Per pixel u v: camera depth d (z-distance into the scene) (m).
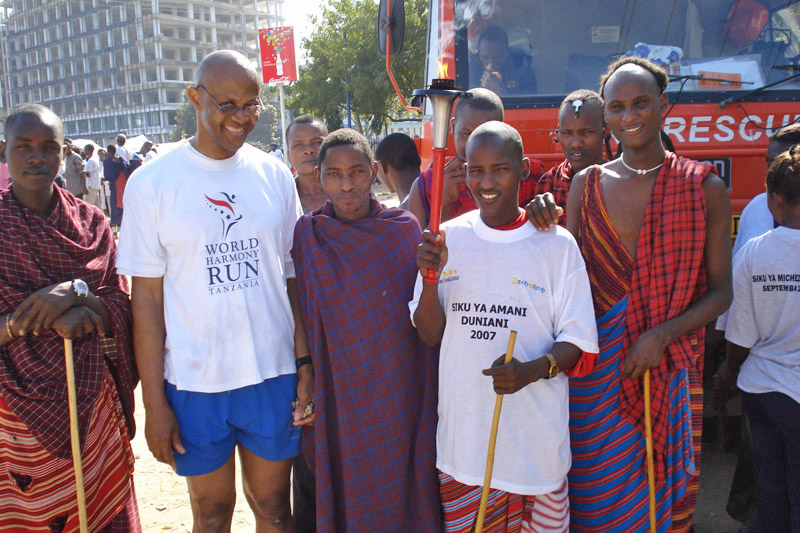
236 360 2.48
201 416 2.47
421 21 16.53
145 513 3.81
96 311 2.49
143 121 94.50
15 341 2.43
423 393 2.67
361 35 25.00
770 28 4.07
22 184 2.46
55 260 2.48
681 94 3.89
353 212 2.63
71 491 2.53
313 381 2.71
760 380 2.76
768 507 2.82
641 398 2.57
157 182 2.43
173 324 2.48
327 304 2.56
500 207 2.33
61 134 2.55
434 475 2.64
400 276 2.61
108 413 2.64
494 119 3.02
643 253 2.48
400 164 4.27
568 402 2.48
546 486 2.35
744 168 3.82
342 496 2.62
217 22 105.56
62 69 107.12
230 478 2.63
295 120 3.70
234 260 2.48
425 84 5.57
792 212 2.74
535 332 2.34
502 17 4.23
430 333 2.44
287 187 2.78
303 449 2.73
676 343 2.53
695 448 2.66
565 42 4.20
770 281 2.75
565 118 3.01
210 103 2.37
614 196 2.56
